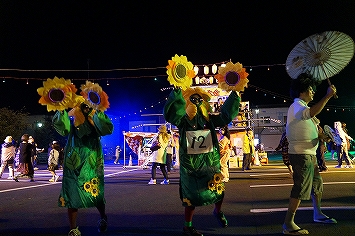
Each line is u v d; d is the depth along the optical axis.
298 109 4.22
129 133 19.84
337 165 14.08
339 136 12.87
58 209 6.59
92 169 4.57
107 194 8.45
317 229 4.33
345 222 4.61
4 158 13.91
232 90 4.54
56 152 12.60
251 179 10.65
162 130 10.68
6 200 7.95
